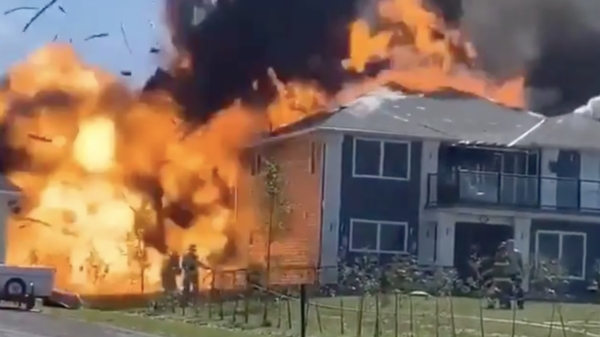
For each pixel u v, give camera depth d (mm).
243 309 28734
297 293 30391
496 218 38219
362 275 31391
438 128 39094
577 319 27438
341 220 37688
